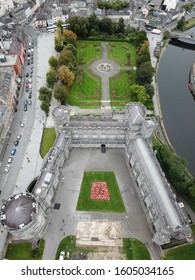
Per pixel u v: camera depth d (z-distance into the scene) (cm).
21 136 16912
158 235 11662
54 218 13238
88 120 15275
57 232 12800
